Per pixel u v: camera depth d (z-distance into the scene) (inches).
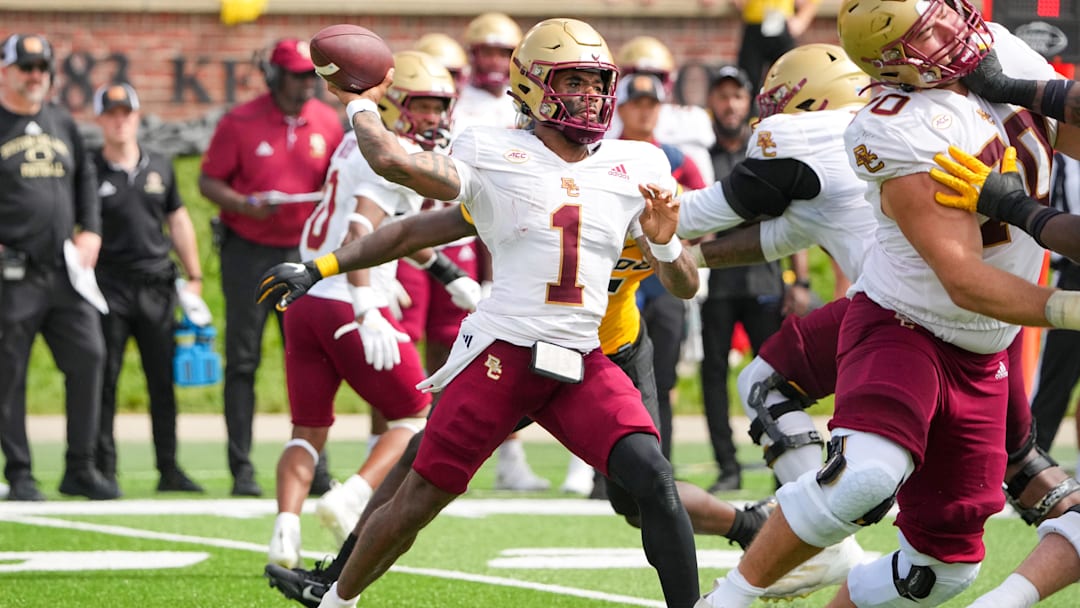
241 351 1194.6
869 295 573.9
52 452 1491.1
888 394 542.3
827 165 647.8
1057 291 507.8
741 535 716.0
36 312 1130.0
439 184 563.8
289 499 802.2
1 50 1131.3
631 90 1132.5
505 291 580.4
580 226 576.4
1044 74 565.3
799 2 1686.8
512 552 908.6
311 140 1211.2
